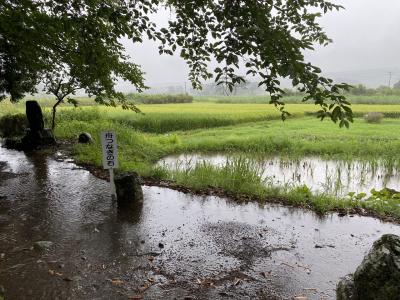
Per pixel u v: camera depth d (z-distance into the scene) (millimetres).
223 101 76188
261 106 48656
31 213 6883
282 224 6543
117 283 4457
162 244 5574
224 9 3562
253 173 9195
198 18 4051
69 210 7102
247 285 4449
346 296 3295
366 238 5977
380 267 3053
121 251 5359
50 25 6934
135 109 11023
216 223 6523
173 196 8094
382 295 2990
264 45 3051
